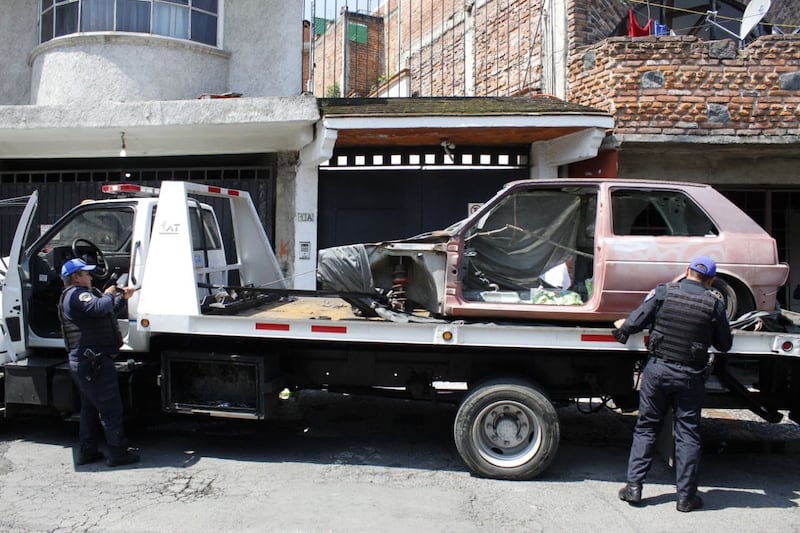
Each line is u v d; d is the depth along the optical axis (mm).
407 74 13891
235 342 5527
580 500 4578
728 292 4895
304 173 9109
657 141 8352
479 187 9383
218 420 6520
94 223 5836
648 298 4523
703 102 8383
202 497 4492
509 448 4996
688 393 4402
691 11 10820
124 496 4488
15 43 10492
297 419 6621
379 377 5566
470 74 12492
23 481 4766
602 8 9734
